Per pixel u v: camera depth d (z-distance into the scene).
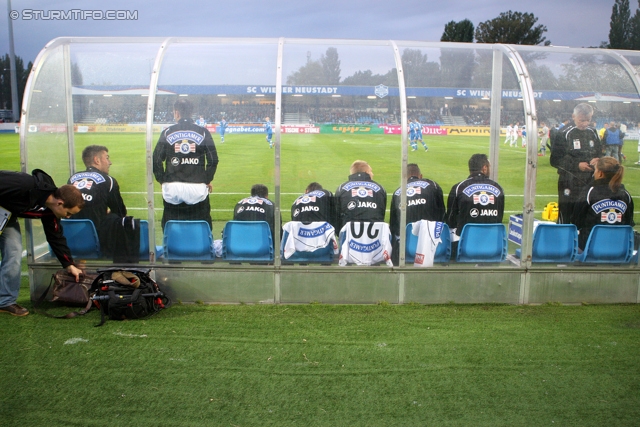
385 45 5.43
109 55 5.33
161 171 5.13
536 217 5.42
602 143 5.27
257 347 4.15
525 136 5.12
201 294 5.15
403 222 5.12
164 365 3.83
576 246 5.28
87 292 4.90
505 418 3.21
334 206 5.19
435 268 5.14
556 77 5.38
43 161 5.28
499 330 4.54
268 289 5.14
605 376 3.74
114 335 4.35
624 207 5.30
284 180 5.14
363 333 4.45
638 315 4.95
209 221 5.27
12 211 4.38
